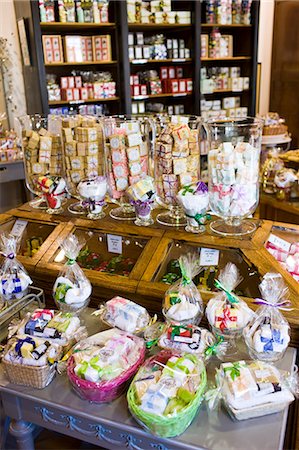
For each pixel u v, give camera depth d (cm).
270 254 150
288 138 402
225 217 166
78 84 387
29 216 196
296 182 292
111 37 392
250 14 457
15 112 392
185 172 166
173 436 106
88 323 148
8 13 365
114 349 122
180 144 162
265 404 108
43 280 167
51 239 179
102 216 186
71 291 146
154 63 457
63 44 371
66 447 160
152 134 174
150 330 136
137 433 109
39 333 133
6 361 122
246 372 114
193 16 415
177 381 111
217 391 113
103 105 419
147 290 148
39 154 199
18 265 159
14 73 382
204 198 159
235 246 154
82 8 367
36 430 164
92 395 115
